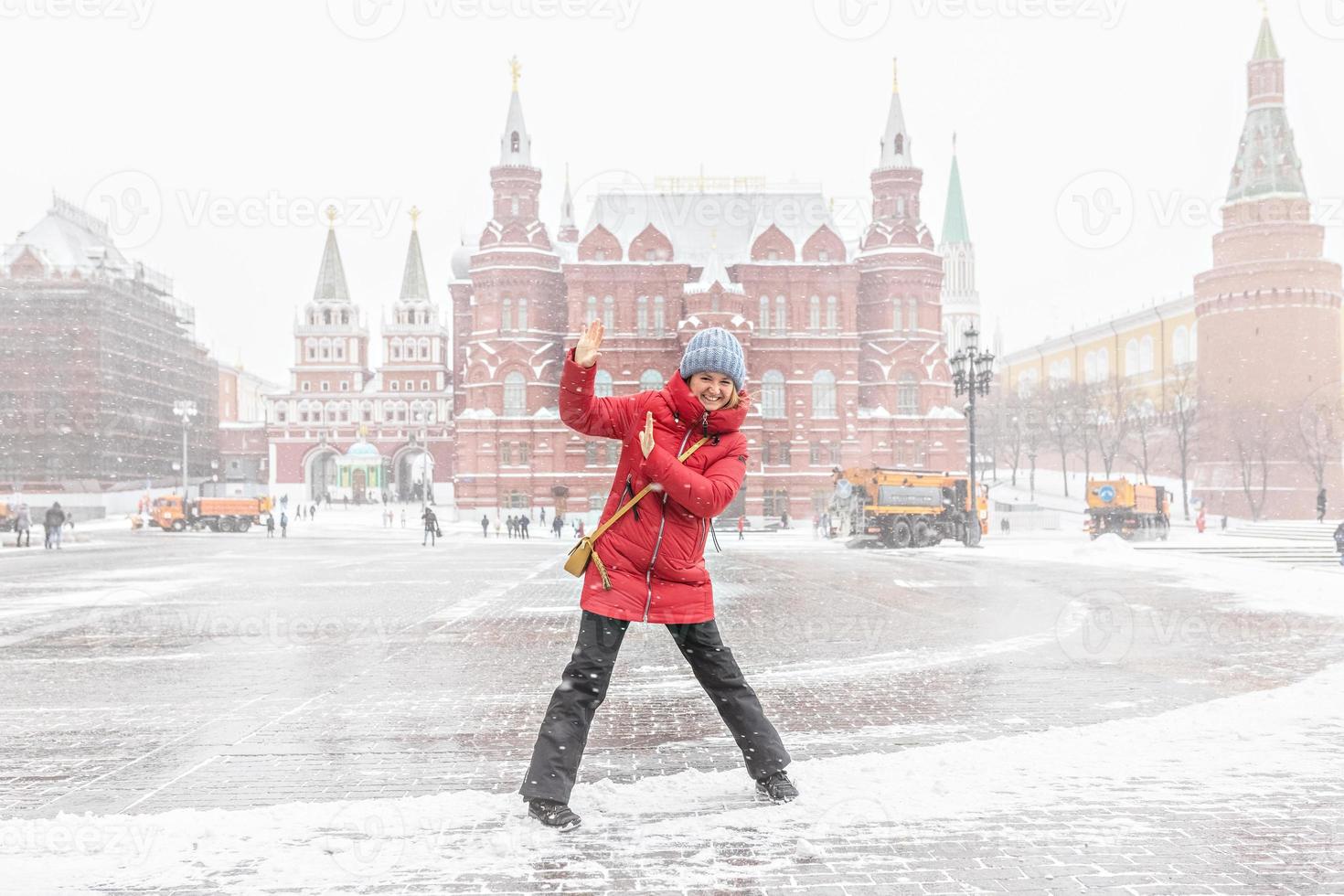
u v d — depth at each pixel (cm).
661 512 427
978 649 1035
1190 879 362
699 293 6259
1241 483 7019
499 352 6481
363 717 704
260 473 10244
